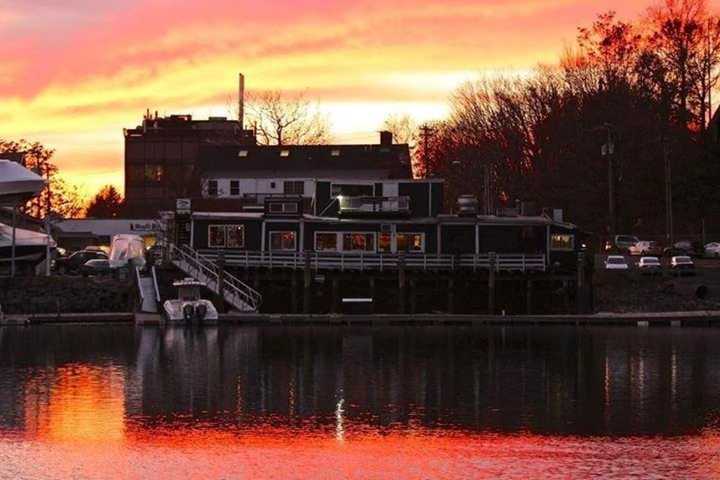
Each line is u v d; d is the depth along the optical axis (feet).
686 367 216.13
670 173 481.87
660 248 447.83
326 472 127.54
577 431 149.69
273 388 185.06
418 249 331.98
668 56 510.17
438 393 181.37
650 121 492.95
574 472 127.24
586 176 488.44
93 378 194.90
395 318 301.84
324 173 495.00
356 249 331.16
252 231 328.90
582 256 322.75
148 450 137.08
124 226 488.85
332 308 316.60
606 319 309.83
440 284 321.32
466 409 166.09
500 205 498.28
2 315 300.40
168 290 310.45
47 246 343.67
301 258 318.04
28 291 322.96
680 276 369.09
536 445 140.56
